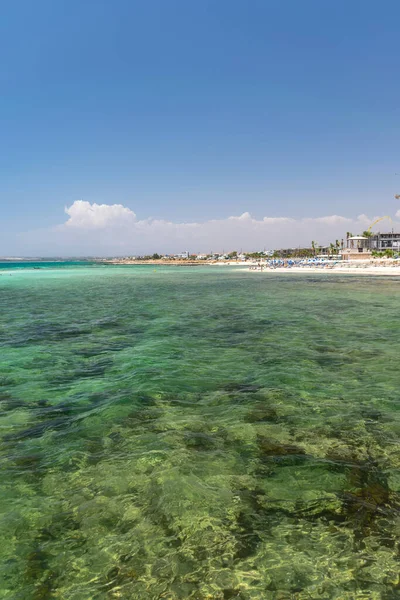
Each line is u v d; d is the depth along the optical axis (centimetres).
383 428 795
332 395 991
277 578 423
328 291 4128
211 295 3841
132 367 1256
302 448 714
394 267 9194
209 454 695
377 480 607
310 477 618
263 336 1748
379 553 455
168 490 586
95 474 632
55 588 414
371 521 511
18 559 454
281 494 574
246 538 484
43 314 2503
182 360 1339
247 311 2598
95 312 2588
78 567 442
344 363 1289
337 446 721
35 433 787
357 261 11450
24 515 530
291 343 1600
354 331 1848
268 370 1213
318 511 534
